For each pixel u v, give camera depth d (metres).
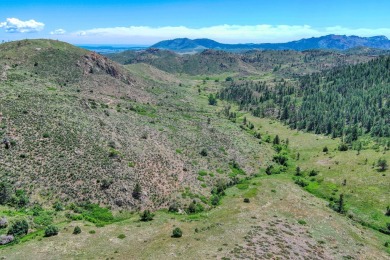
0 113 111.12
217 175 133.25
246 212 99.69
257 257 67.19
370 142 187.75
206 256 66.75
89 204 92.75
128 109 188.25
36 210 84.12
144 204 100.88
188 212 102.12
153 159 125.62
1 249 69.88
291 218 98.62
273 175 147.12
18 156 95.69
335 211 113.38
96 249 71.75
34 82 176.25
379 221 110.06
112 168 108.56
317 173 150.25
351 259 77.25
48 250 69.75
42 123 115.88
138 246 74.12
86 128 126.94
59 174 96.31
